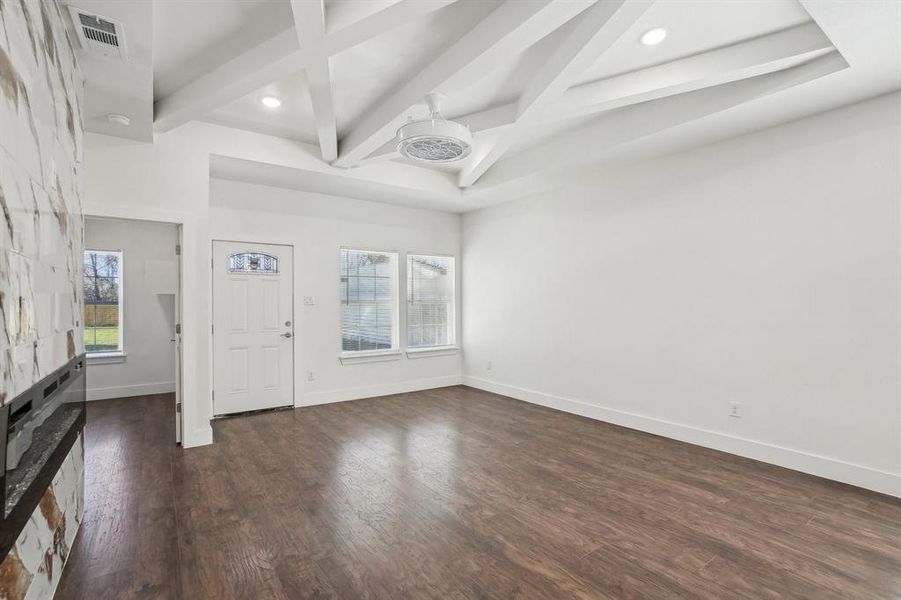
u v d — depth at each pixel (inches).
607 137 151.0
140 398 216.8
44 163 69.6
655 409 162.6
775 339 132.0
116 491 112.0
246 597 72.8
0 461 50.4
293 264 200.7
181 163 144.4
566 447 147.2
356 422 176.9
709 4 89.0
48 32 72.7
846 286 119.0
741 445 138.6
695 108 127.2
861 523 97.0
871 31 85.7
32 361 62.4
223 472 124.6
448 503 106.2
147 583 76.1
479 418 183.5
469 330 251.8
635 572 79.7
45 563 69.2
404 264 235.8
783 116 125.2
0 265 50.9
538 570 80.1
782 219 130.6
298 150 166.9
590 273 185.8
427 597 72.9
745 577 78.2
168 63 109.4
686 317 153.3
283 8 89.0
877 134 113.9
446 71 104.7
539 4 79.1
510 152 183.0
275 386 196.7
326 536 91.3
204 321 150.4
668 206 158.1
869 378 115.0
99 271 218.4
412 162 192.4
